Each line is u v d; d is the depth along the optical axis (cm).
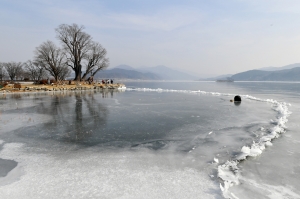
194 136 787
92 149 648
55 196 378
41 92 3403
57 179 446
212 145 677
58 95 2803
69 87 4003
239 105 1717
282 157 561
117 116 1212
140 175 461
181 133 833
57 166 517
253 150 590
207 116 1205
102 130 885
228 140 727
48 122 1049
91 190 397
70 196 377
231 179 436
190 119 1118
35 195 383
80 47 5122
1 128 926
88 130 886
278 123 952
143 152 617
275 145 661
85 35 5119
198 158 565
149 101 2050
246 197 371
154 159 560
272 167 498
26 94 2972
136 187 407
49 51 4712
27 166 519
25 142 724
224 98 2380
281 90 4066
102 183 425
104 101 2036
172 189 399
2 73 6881
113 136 794
